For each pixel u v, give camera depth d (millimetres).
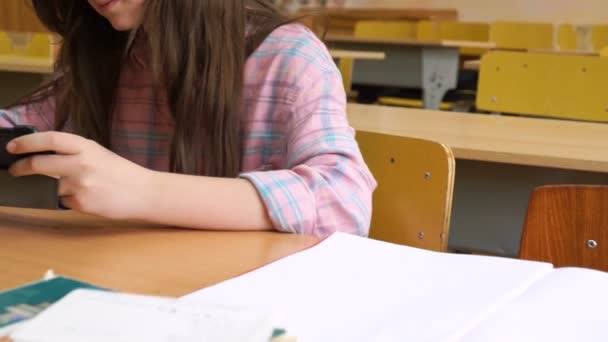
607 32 6230
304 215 806
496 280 622
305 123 938
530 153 1436
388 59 4750
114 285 582
